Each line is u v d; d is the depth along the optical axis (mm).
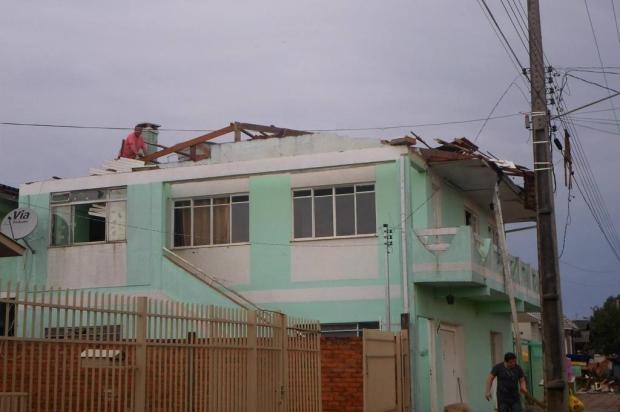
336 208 21656
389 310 20312
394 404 17734
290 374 14047
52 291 8766
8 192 25469
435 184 22828
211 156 25469
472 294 21469
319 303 21281
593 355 77062
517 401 15445
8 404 7992
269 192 22312
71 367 8883
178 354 10812
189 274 21703
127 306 9883
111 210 23250
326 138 23875
